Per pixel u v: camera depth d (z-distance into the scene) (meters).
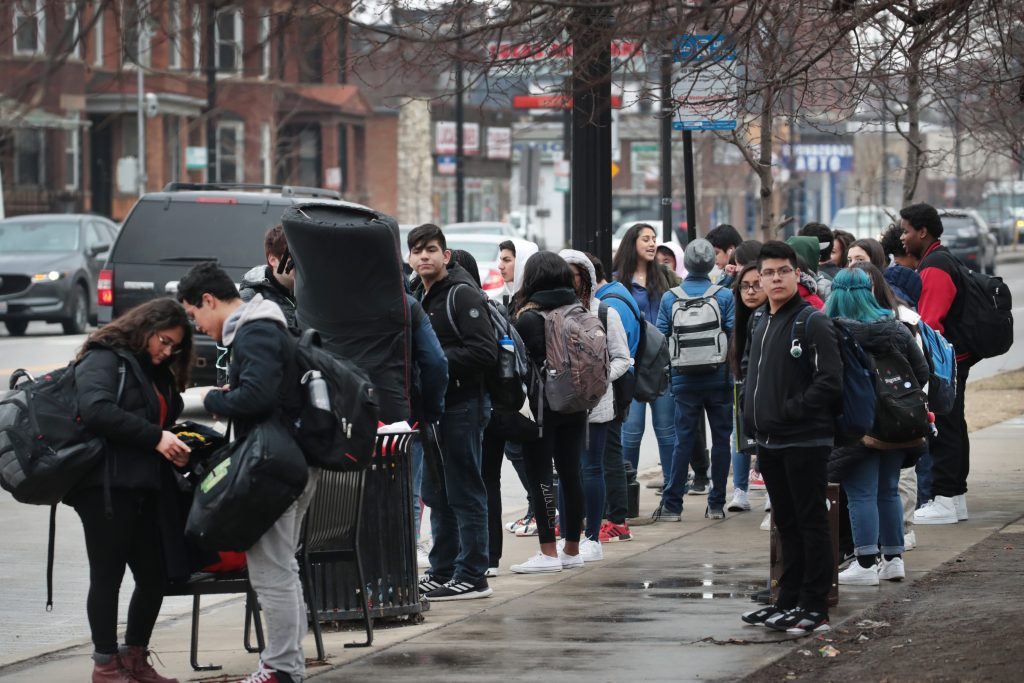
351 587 14.70
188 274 12.38
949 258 19.81
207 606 17.53
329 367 12.08
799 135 109.56
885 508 16.45
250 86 89.69
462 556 16.30
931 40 15.17
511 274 21.39
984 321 19.84
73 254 54.41
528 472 17.69
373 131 136.62
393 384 15.09
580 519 17.89
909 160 30.34
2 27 14.16
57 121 82.81
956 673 12.34
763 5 13.91
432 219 143.50
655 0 13.45
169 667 13.94
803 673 12.80
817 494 14.23
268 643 12.23
